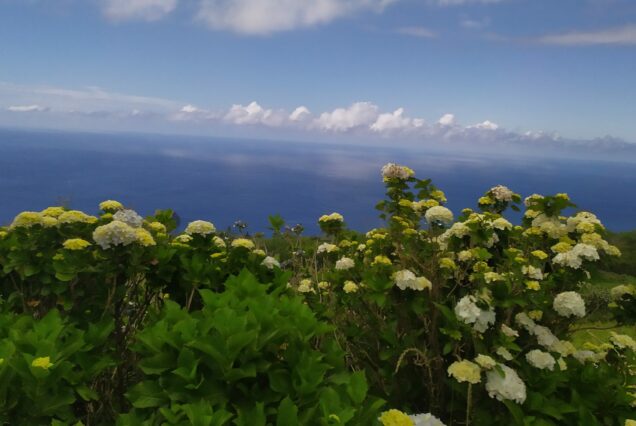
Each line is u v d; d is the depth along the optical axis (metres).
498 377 2.54
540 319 3.13
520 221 4.08
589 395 2.82
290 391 2.16
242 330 2.20
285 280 3.53
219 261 3.54
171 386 2.12
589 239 3.30
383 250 3.87
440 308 2.77
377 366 3.27
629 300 3.26
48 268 2.96
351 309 3.60
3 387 1.97
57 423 1.83
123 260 2.97
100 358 2.42
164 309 2.88
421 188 4.07
